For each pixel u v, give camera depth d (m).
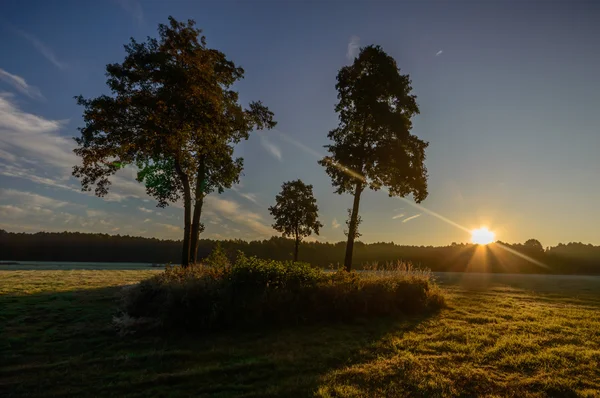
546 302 17.30
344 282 11.65
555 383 6.02
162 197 20.17
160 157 18.52
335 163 20.12
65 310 11.30
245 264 10.48
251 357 7.29
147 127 16.45
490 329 9.97
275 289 10.02
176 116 16.67
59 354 7.54
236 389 5.84
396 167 19.17
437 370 6.60
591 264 78.75
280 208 33.56
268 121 22.50
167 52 17.80
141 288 10.00
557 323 11.11
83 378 6.30
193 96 17.08
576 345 8.43
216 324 9.13
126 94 17.19
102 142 17.42
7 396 5.63
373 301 11.49
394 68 19.66
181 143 17.77
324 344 8.23
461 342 8.56
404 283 13.09
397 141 19.38
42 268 46.72
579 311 13.90
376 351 7.75
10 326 9.43
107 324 9.66
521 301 17.33
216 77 19.52
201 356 7.36
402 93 19.72
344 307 10.68
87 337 8.66
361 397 5.46
